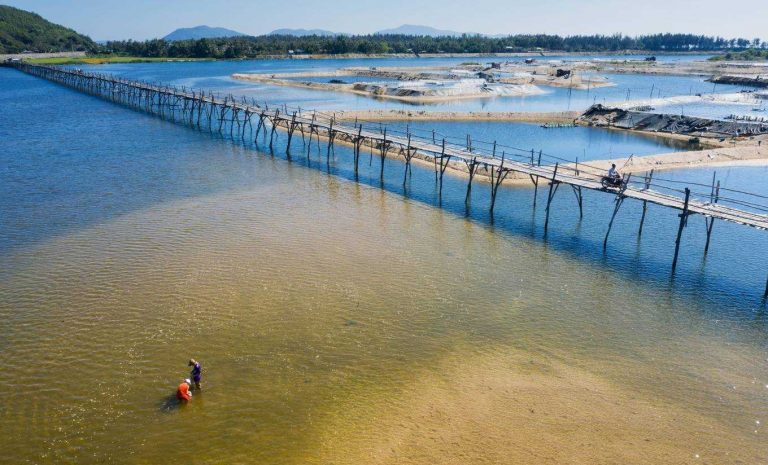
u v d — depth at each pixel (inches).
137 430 748.6
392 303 1080.8
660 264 1288.1
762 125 2906.0
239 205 1642.5
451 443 726.5
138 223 1473.9
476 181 1983.3
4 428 748.6
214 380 846.5
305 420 768.3
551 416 778.2
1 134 2701.8
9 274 1173.1
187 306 1050.7
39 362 885.8
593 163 2208.4
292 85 5487.2
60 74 5787.4
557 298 1118.4
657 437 740.0
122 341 941.8
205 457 703.1
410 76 6215.6
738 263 1293.1
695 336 984.3
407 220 1563.7
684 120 3179.1
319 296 1098.7
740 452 714.8
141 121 3223.4
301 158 2332.7
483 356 916.0
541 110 4003.4
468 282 1181.1
